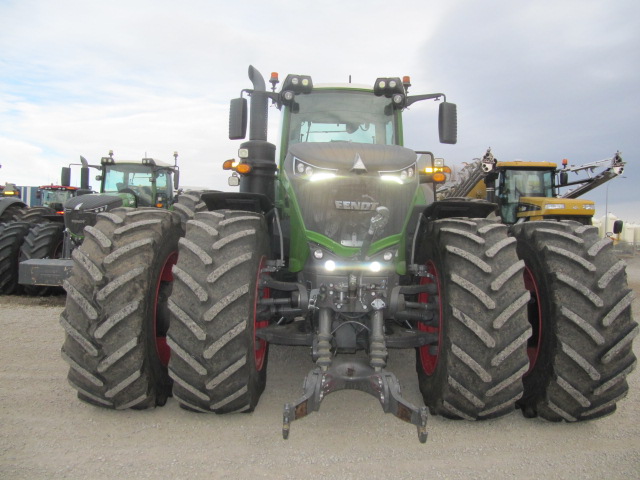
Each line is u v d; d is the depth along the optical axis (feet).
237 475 7.97
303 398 8.35
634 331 9.26
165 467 8.16
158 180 38.24
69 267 20.49
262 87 12.97
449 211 11.93
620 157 38.88
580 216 39.65
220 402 9.27
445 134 13.64
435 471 8.21
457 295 9.33
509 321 9.07
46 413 10.14
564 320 9.31
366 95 14.11
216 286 8.97
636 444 9.29
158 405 10.39
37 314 19.99
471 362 8.99
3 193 41.24
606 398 9.46
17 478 7.70
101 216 10.25
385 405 8.71
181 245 9.34
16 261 24.82
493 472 8.21
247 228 9.81
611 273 9.30
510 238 9.66
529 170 42.98
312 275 10.06
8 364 13.35
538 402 9.89
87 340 9.16
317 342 9.58
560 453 8.91
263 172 12.41
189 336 8.93
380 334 9.43
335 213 10.12
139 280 9.41
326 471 8.15
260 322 11.57
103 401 9.68
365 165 10.23
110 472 7.97
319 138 13.91
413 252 11.87
